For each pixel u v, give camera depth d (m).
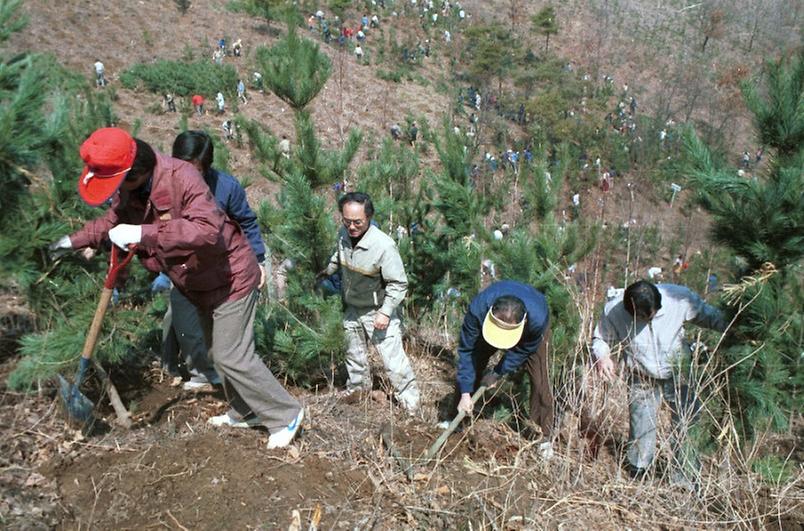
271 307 4.93
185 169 2.81
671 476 3.77
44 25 29.48
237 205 3.84
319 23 37.97
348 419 3.97
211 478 3.08
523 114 32.28
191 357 4.15
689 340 4.67
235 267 3.08
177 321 4.09
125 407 3.84
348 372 4.61
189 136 3.60
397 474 3.39
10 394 3.36
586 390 4.14
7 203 3.14
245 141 22.88
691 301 3.98
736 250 3.94
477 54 36.53
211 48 32.38
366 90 30.86
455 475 3.53
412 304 6.01
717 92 39.59
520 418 4.50
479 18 47.00
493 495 3.39
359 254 4.10
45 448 3.10
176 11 35.19
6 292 4.29
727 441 3.99
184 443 3.31
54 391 3.48
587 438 4.12
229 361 3.19
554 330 4.50
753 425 3.97
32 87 3.04
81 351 3.23
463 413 3.74
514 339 3.58
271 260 5.35
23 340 3.30
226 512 2.91
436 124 28.36
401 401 4.42
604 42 47.31
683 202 24.06
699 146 3.96
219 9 36.97
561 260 5.26
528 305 3.78
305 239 4.64
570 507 3.46
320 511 3.00
